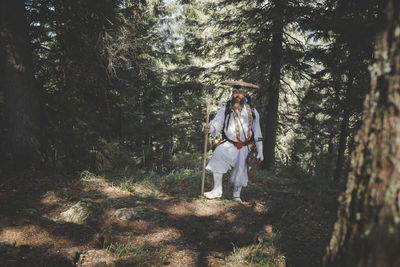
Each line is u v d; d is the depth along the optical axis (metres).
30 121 5.18
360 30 5.22
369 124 1.37
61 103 6.19
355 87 7.08
